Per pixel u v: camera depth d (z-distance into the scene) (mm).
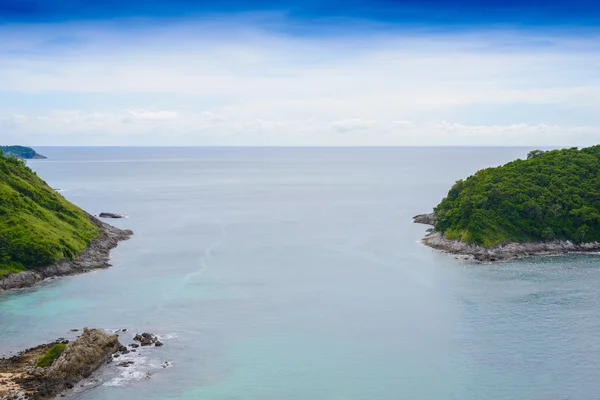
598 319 107125
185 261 151625
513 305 115125
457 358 91188
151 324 104875
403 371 87062
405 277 135750
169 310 112250
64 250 140625
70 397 78188
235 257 156375
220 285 129250
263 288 127125
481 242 157125
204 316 109250
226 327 103875
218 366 88375
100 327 102938
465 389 81688
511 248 158000
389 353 93188
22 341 96125
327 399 79062
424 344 96562
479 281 132000
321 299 119562
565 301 117438
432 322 106250
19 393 77188
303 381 83938
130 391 80250
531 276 136250
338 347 95438
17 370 84125
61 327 102500
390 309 113375
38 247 134125
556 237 164375
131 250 164500
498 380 84188
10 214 142125
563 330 101938
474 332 101438
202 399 78688
